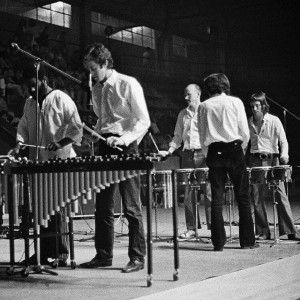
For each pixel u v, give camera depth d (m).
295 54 25.39
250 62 26.14
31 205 3.80
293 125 22.62
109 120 4.03
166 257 4.61
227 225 7.43
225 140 4.99
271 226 7.20
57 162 3.53
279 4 24.78
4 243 5.92
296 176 20.14
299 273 3.73
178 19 24.67
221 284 3.38
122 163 3.37
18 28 14.25
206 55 26.20
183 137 6.37
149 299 3.01
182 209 11.38
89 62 3.95
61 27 19.94
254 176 5.34
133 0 22.69
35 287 3.44
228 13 25.67
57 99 4.26
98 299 3.04
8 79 13.37
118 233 6.72
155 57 24.41
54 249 4.22
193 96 6.25
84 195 3.61
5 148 11.04
